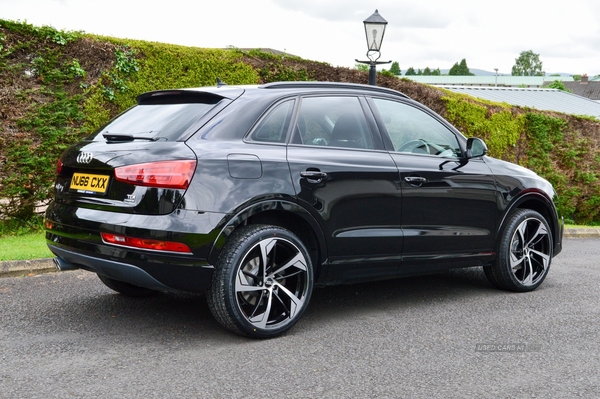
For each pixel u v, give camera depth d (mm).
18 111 7840
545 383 3449
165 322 4508
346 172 4469
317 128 4535
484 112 11766
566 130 12664
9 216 8039
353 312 4930
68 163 4270
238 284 3963
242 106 4250
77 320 4520
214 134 4047
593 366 3740
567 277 6484
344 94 4816
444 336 4309
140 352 3852
